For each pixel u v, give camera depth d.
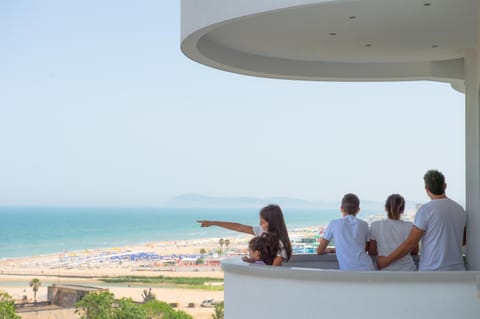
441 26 7.85
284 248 7.29
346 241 7.21
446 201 7.22
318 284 6.68
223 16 7.20
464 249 8.51
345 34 8.28
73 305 57.88
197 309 60.94
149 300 61.28
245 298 7.14
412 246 7.14
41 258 65.25
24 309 57.72
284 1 6.72
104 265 62.66
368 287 6.55
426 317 6.51
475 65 8.28
